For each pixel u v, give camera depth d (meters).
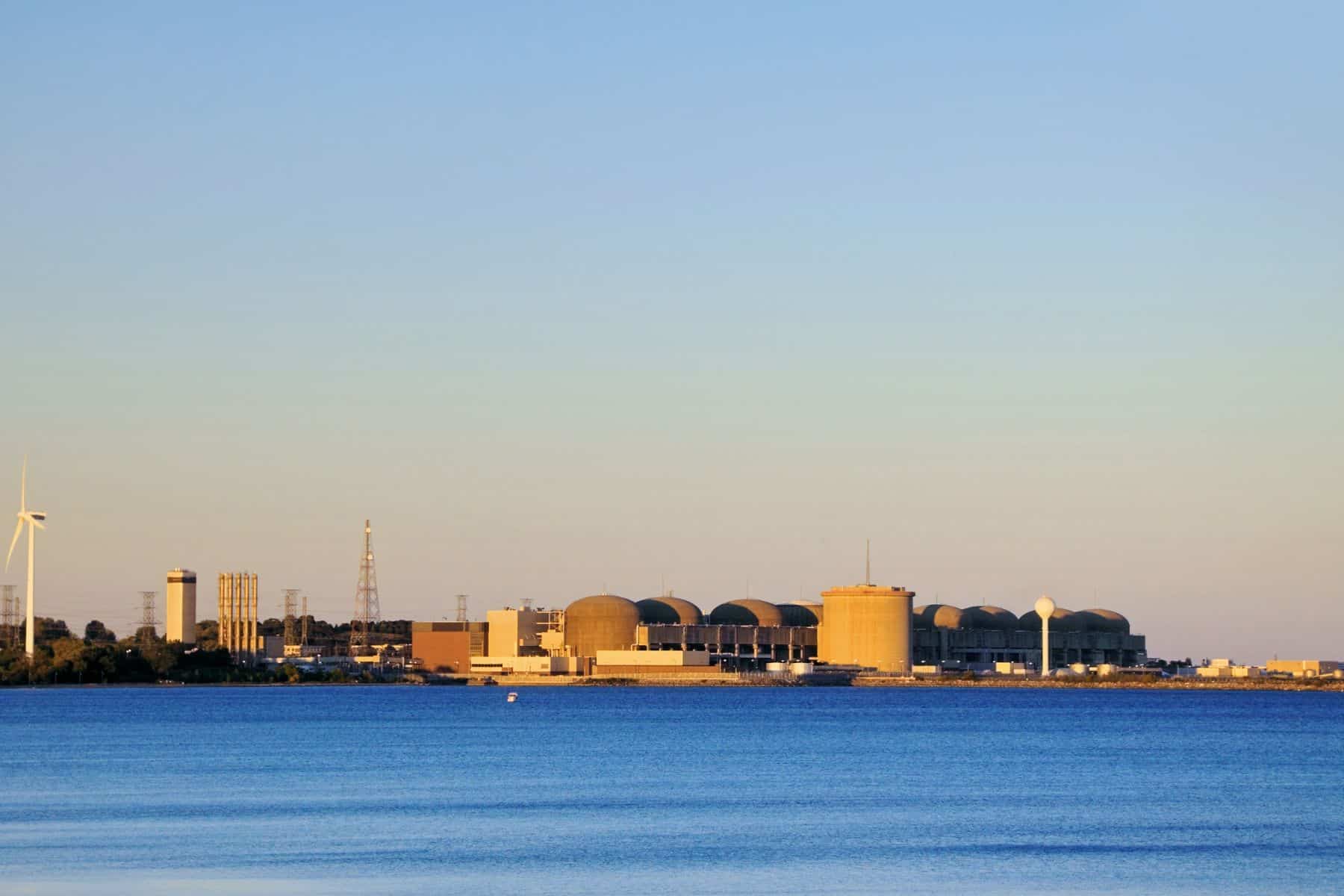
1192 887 179.00
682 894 172.62
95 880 177.00
